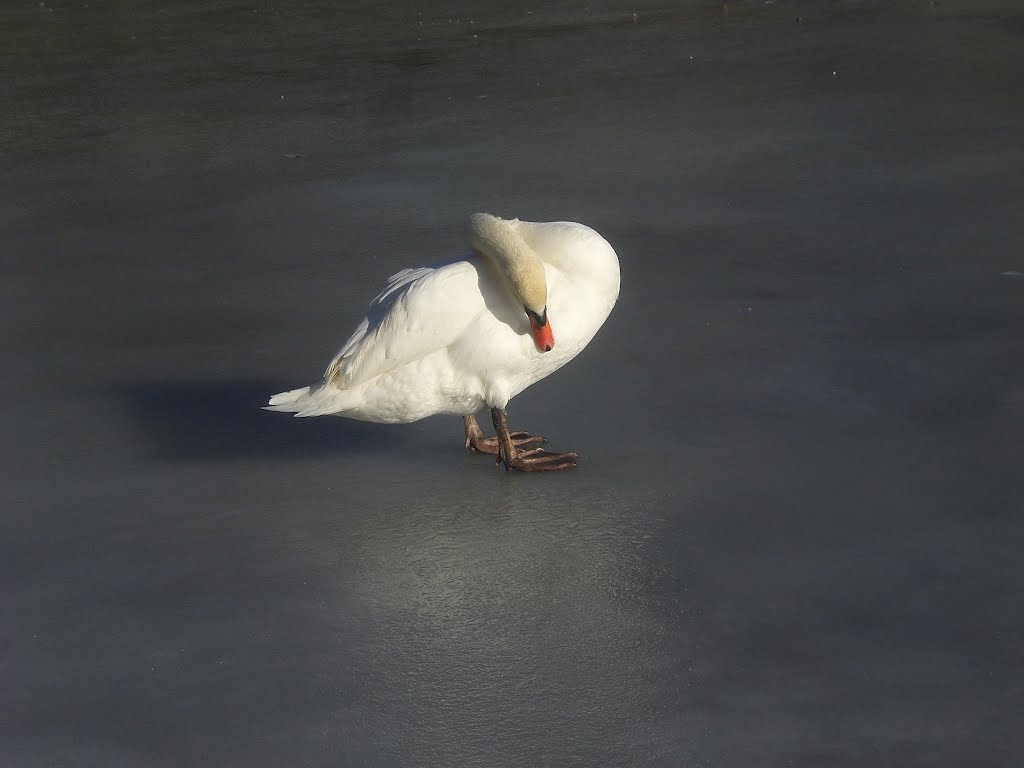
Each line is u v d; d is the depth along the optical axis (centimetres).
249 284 959
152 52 1722
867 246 941
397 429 738
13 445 726
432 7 1912
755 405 714
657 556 580
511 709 482
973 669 484
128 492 668
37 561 604
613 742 460
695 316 841
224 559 600
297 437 729
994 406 689
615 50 1594
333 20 1862
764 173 1127
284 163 1244
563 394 750
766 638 512
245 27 1844
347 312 898
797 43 1570
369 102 1434
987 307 817
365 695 496
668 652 509
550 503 635
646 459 669
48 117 1435
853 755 443
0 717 492
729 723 464
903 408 695
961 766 434
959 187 1055
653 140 1243
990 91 1320
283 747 468
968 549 562
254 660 522
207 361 830
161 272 992
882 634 508
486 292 639
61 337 878
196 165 1252
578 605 547
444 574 579
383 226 1066
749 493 626
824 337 793
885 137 1200
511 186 1140
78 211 1141
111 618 556
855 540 577
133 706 495
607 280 654
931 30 1582
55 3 2069
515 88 1453
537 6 1880
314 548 607
